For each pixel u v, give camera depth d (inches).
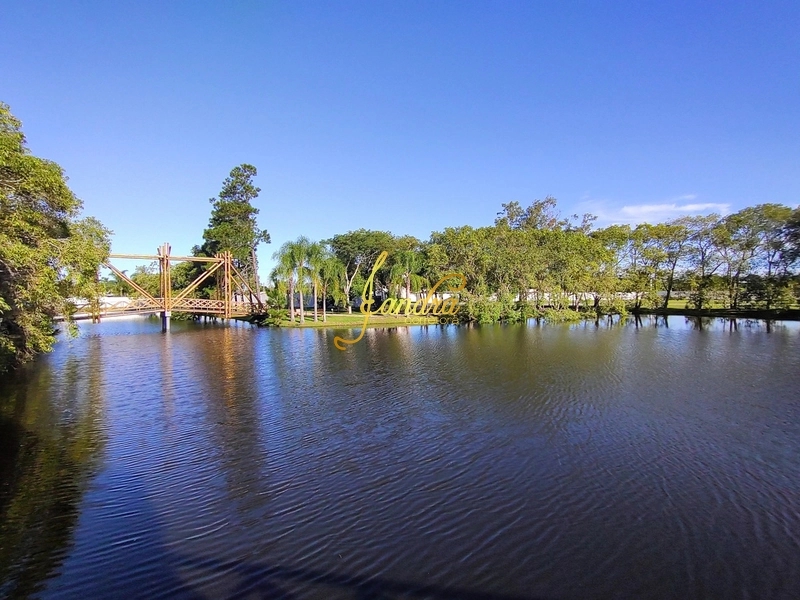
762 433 532.4
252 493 397.7
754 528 337.4
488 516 356.5
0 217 642.8
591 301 2513.5
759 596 266.5
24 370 975.6
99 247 1025.5
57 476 434.0
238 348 1317.7
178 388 796.6
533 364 994.1
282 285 2097.7
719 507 367.2
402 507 371.2
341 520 352.5
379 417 611.5
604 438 520.4
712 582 278.5
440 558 304.3
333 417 614.2
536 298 2324.1
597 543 319.9
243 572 291.3
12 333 901.8
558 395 712.4
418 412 631.2
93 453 490.9
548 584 277.9
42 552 314.2
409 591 272.2
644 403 662.5
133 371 960.9
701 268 2459.4
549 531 335.6
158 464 460.8
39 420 608.4
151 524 349.1
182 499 387.5
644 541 321.7
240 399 716.0
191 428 572.4
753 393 721.0
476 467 446.0
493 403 670.5
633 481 414.0
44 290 695.1
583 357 1087.6
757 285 2135.8
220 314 2332.7
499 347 1283.2
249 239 2642.7
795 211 2017.7
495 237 2249.0
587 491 395.9
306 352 1225.4
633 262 2635.3
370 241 2731.3
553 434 534.6
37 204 755.4
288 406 672.4
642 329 1781.5
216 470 445.7
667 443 503.5
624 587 274.7
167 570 294.0
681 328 1797.5
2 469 450.6
